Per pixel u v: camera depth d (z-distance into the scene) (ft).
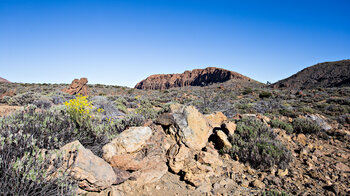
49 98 42.70
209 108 35.53
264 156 15.08
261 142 17.54
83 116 13.97
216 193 11.60
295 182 13.12
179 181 12.41
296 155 17.57
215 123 22.72
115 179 10.37
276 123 24.80
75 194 8.15
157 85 589.32
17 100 39.70
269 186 12.66
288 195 11.35
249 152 16.07
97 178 9.44
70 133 12.48
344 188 12.48
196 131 16.52
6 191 7.07
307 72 254.06
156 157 13.48
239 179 13.24
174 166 12.95
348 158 17.19
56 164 8.37
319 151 18.45
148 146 13.79
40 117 12.87
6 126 10.52
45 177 7.72
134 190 10.87
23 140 9.23
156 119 17.72
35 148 8.72
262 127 20.93
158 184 11.85
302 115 34.68
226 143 17.33
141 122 17.84
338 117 35.94
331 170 14.87
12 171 7.43
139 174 11.76
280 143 17.89
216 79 457.27
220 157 16.30
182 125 16.28
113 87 168.66
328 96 84.17
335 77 205.77
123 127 17.12
